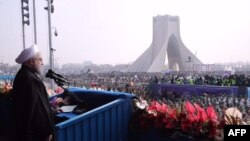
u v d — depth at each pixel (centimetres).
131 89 2008
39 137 326
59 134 347
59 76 562
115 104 443
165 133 405
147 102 502
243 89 1670
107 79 3444
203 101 1461
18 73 338
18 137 316
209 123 358
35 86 326
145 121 435
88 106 531
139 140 454
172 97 1906
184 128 377
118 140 450
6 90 654
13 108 326
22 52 341
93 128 404
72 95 549
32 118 315
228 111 390
